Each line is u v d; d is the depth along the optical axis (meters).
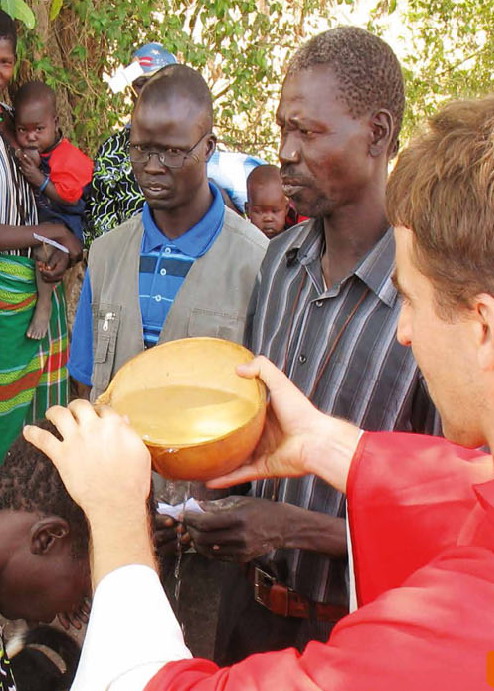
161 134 2.42
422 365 0.99
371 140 1.74
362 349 1.76
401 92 1.79
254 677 0.89
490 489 0.89
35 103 3.63
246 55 5.62
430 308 0.94
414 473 1.46
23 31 4.20
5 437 3.66
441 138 0.94
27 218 3.61
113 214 3.78
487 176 0.86
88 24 4.60
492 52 6.93
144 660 0.99
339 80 1.69
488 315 0.88
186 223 2.56
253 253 2.58
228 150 5.97
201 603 3.08
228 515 1.71
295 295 1.92
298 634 1.92
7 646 1.72
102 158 3.79
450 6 6.75
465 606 0.82
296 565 1.86
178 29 4.86
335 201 1.76
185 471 1.36
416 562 1.45
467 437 1.00
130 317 2.59
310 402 1.63
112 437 1.20
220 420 1.46
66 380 3.94
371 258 1.76
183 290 2.55
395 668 0.82
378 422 1.76
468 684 0.79
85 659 1.02
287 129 1.76
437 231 0.89
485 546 0.89
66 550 1.40
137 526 1.15
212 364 1.57
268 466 1.59
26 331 3.63
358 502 1.49
